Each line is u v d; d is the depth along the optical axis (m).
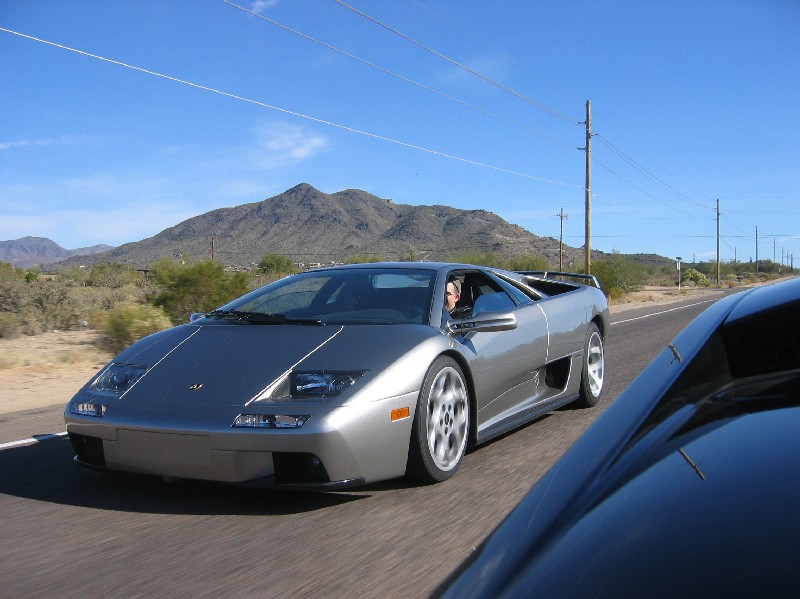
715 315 1.24
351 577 2.89
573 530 0.77
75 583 2.88
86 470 4.61
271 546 3.24
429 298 4.64
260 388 3.68
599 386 6.54
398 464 3.84
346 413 3.54
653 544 0.67
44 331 16.36
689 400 0.99
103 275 36.12
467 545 3.20
